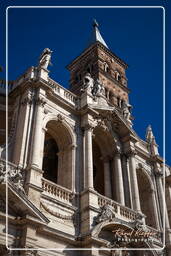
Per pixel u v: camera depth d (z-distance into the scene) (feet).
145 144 137.90
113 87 202.39
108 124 117.19
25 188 77.82
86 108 108.78
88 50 219.61
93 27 249.75
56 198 85.20
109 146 119.14
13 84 108.17
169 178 137.80
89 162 97.60
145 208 125.29
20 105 98.58
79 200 90.74
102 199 93.76
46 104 100.12
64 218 83.41
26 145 86.99
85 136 104.58
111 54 221.46
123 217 96.53
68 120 105.19
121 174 111.24
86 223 84.48
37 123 91.20
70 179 94.17
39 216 73.51
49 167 126.62
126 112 133.80
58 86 109.60
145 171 128.67
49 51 109.81
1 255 67.46
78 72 219.41
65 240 79.30
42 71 103.40
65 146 103.91
